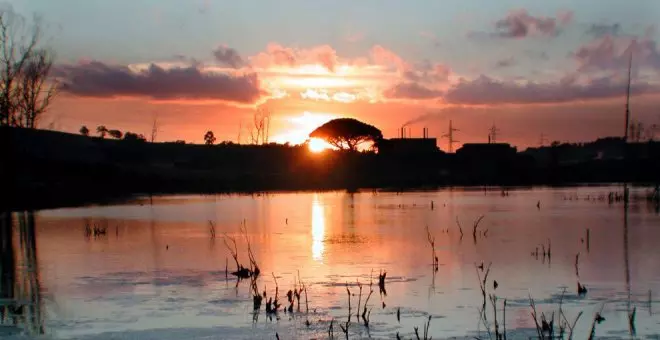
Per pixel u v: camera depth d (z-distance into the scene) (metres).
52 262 25.62
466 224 40.66
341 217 46.47
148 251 28.75
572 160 131.12
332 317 16.83
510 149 118.06
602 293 19.47
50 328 15.90
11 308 17.86
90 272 23.25
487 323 16.23
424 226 39.72
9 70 54.06
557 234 34.78
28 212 50.78
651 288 20.16
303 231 37.19
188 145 110.12
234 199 67.50
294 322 16.33
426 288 20.25
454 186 97.06
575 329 15.69
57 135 90.56
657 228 37.53
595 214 47.47
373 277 22.09
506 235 34.53
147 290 20.03
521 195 72.44
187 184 81.25
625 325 16.00
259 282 21.22
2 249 29.61
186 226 40.03
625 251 28.17
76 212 50.69
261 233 36.06
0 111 53.38
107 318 16.77
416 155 112.62
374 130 120.44
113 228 38.78
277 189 88.25
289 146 112.81
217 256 27.16
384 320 16.53
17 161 60.41
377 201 64.38
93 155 87.50
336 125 120.25
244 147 111.88
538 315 17.00
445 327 15.92
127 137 111.69
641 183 95.56
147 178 77.94
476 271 23.20
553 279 21.66
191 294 19.42
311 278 21.92
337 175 98.31
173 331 15.55
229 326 15.98
